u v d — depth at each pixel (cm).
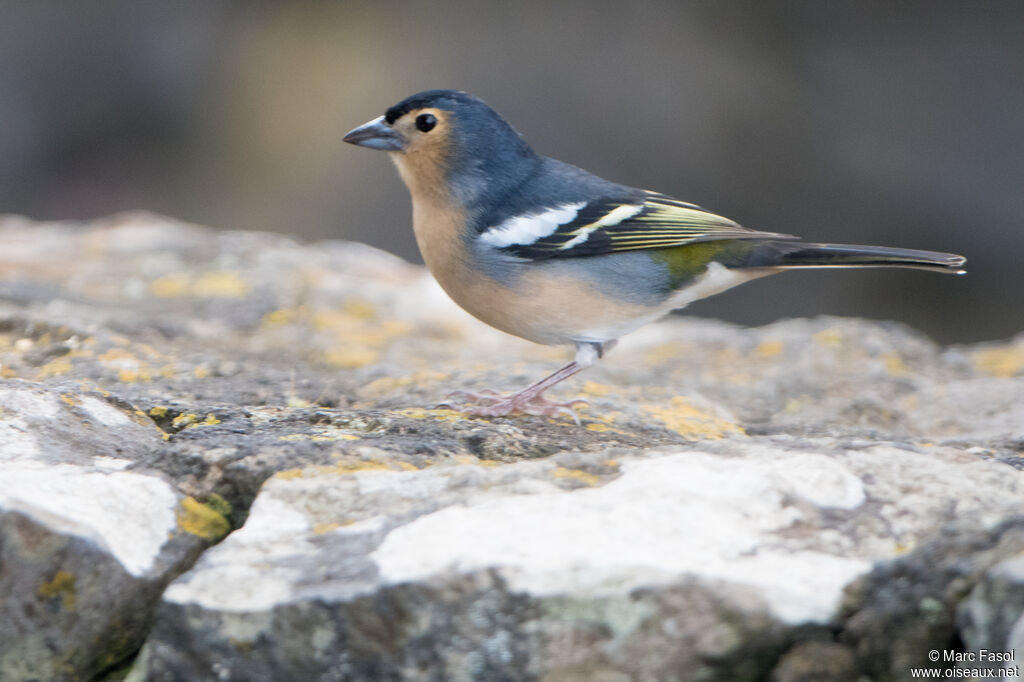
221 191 2045
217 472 595
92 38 2072
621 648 471
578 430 767
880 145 1952
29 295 1109
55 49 2062
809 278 1903
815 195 1978
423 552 499
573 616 474
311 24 2089
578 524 516
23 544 492
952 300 1905
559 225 841
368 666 484
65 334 934
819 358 1094
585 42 2048
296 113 2055
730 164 1998
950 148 1930
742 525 523
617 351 1217
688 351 1160
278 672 488
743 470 568
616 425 790
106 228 1485
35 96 2058
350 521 548
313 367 996
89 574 503
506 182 856
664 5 2036
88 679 520
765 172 1991
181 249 1370
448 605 477
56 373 862
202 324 1123
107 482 567
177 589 495
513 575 479
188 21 2095
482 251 845
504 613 477
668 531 513
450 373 950
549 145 2014
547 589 475
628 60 2027
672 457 591
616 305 854
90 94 2070
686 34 2030
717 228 853
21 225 1536
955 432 932
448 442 679
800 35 1991
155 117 2083
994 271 1908
